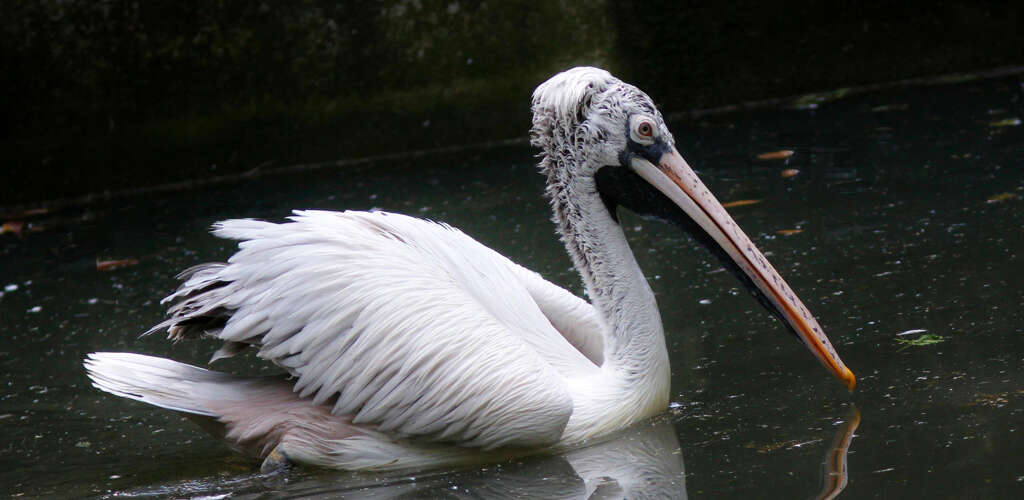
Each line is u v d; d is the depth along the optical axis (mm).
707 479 4719
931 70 14156
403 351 5195
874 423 5059
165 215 11312
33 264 9812
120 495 5125
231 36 12961
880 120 11852
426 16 13344
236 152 13227
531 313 5906
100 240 10508
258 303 5328
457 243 5965
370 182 11930
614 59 13695
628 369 5641
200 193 12367
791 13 13844
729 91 13914
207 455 5676
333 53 13258
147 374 5488
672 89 13812
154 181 13062
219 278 5480
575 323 6211
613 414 5535
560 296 6273
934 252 7391
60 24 12469
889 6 13977
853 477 4504
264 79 13141
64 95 12625
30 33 12398
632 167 5773
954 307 6367
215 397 5484
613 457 5184
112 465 5574
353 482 5160
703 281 7734
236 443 5453
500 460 5371
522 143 13500
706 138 12086
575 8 13562
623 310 5703
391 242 5594
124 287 8852
